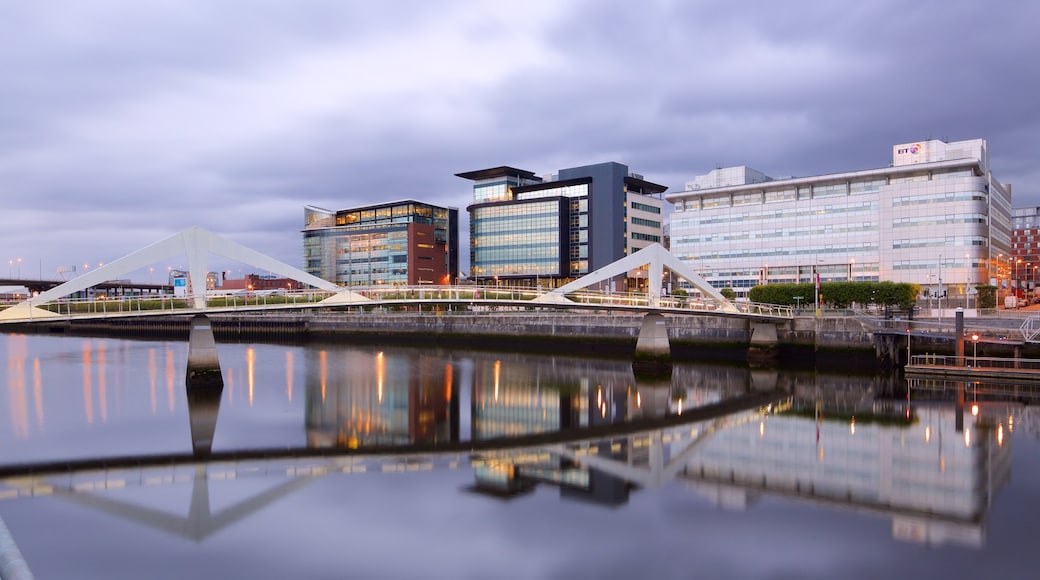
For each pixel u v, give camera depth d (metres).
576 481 26.17
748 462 29.19
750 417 39.66
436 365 67.12
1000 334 54.19
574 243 140.00
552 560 18.69
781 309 71.50
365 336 103.81
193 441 33.06
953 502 23.50
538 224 140.62
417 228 151.50
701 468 28.17
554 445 32.47
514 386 52.28
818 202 119.06
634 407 43.19
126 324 132.38
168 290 165.62
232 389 49.88
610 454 30.66
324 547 19.56
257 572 17.88
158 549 19.42
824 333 63.88
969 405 42.47
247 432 35.16
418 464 28.78
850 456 30.03
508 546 19.67
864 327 61.62
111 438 33.69
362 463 28.97
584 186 138.50
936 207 106.62
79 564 18.36
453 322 93.56
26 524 21.42
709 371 61.72
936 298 101.62
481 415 40.28
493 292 51.59
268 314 116.75
